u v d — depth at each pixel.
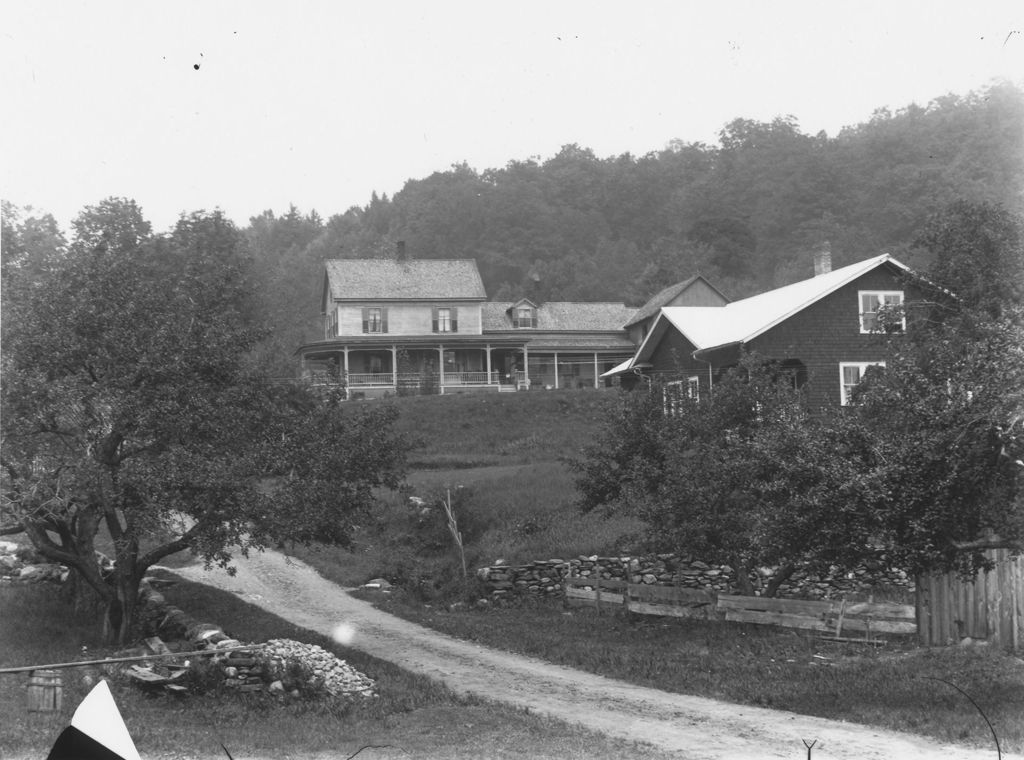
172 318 22.33
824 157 120.69
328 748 13.23
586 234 150.62
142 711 15.58
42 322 21.58
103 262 23.41
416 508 36.38
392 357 72.94
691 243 118.06
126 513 21.91
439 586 30.19
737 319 43.25
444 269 76.94
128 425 21.27
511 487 38.09
